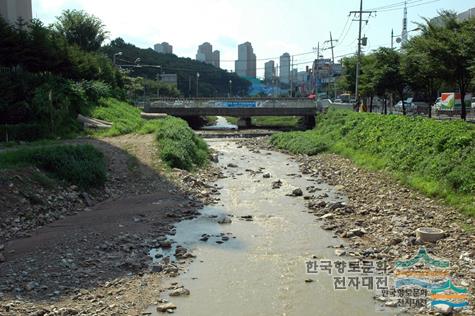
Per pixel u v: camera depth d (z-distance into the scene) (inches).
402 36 2246.6
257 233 555.8
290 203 727.1
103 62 2314.2
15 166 668.7
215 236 543.8
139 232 549.3
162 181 854.5
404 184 761.6
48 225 573.9
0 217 547.2
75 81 1787.6
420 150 827.4
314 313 347.9
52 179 690.2
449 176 659.4
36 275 408.8
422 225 549.6
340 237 534.3
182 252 478.6
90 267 434.3
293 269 436.1
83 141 1175.0
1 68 1368.1
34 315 330.6
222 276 420.5
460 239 486.0
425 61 1152.2
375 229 554.9
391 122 1089.4
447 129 799.1
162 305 354.0
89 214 634.2
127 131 1453.0
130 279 410.6
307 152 1375.5
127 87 2992.1
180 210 663.8
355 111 1684.3
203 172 1018.7
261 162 1261.1
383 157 960.9
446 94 1620.3
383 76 1625.2
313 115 2159.2
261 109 2174.0
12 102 1248.8
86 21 2628.0
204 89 5753.0
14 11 1785.2
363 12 1898.4
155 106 2199.8
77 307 350.9
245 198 766.5
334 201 722.8
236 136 2031.3
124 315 342.0
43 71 1652.3
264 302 366.6
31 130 1179.3
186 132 1280.8
